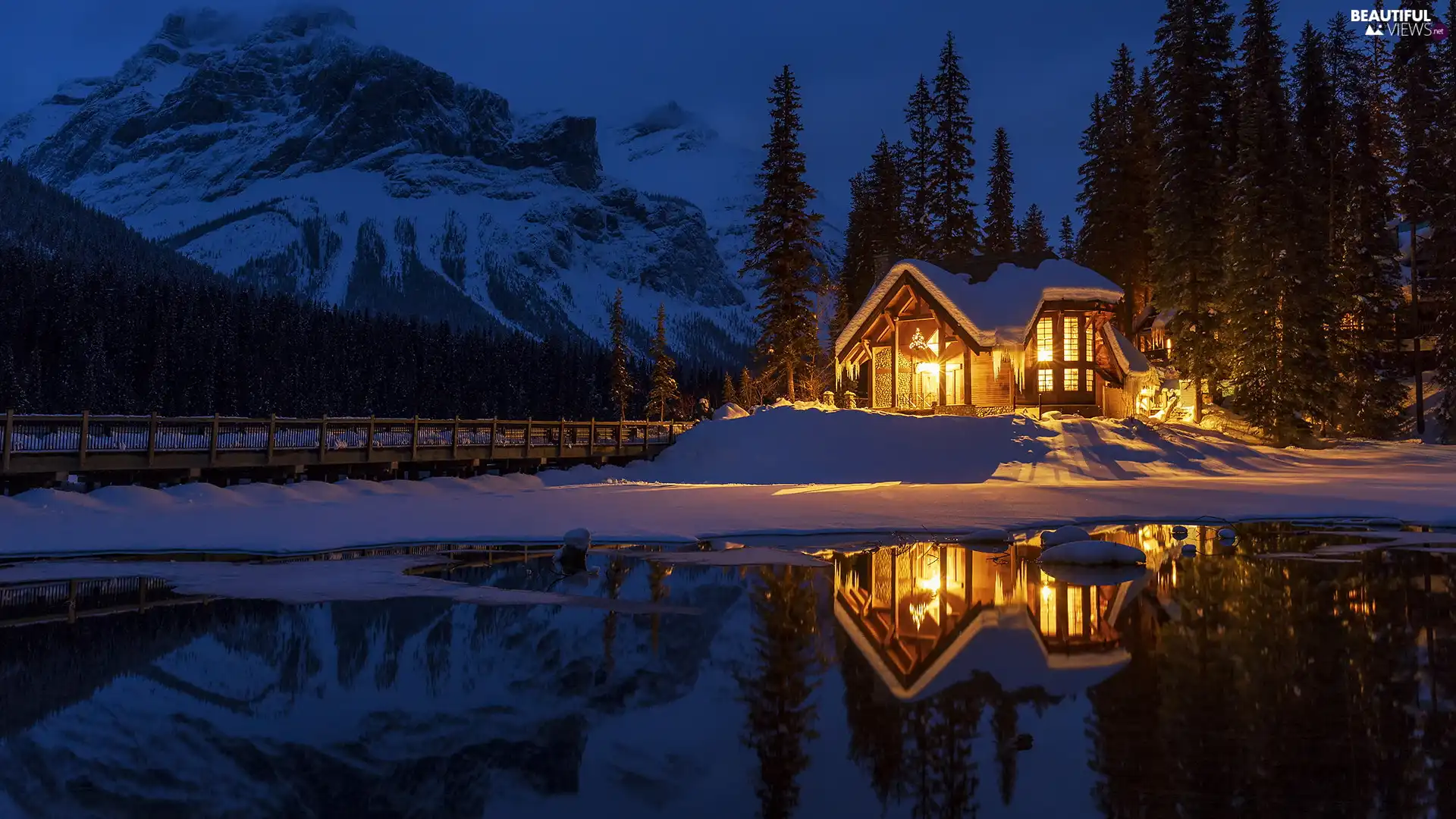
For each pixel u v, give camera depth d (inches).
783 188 2135.8
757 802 255.0
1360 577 621.3
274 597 556.4
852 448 1557.6
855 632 466.6
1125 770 276.5
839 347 2010.3
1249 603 536.1
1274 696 349.7
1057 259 1936.5
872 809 250.2
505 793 264.1
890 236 2701.8
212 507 998.4
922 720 326.3
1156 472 1482.5
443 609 523.5
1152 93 2322.8
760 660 412.5
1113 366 1913.1
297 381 4490.7
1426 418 2143.2
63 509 910.4
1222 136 2042.3
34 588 580.1
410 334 5565.9
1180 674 383.2
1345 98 2310.5
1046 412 1839.3
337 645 439.8
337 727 324.2
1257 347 1825.8
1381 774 270.7
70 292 4084.6
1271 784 263.4
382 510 1018.7
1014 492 1224.2
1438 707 333.4
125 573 637.3
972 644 440.8
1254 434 1862.7
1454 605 526.0
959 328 1800.0
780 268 2137.1
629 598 555.2
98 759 291.3
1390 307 2201.0
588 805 255.4
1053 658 411.2
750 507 1069.1
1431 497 1122.0
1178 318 1991.9
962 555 735.7
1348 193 2198.6
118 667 401.1
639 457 1744.6
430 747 303.1
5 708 342.3
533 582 613.0
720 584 605.3
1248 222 1831.9
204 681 381.4
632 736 313.0
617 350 4156.0
